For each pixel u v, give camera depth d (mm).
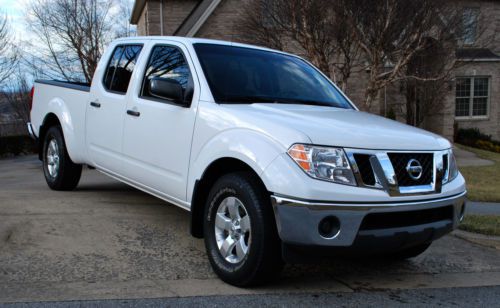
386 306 3586
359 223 3326
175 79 4676
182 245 4672
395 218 3539
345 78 13695
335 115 4168
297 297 3643
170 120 4457
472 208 7605
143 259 4258
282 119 3703
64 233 4828
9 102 28312
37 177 9805
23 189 7047
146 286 3682
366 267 4539
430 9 12797
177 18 22094
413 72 14609
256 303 3477
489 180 11742
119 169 5277
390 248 3533
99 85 5719
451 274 4473
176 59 4770
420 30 12836
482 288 4117
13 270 3863
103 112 5520
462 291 4016
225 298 3531
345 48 13352
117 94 5359
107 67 5750
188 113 4273
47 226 5016
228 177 3760
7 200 6109
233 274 3674
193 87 4383
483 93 23969
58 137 6531
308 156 3330
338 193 3285
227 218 3807
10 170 12164
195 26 19266
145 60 5113
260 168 3434
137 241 4723
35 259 4117
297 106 4387
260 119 3707
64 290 3533
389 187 3453
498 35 18641
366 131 3674
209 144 3959
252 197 3510
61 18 29391
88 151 5910
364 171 3443
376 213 3379
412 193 3557
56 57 30141
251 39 14367
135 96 5023
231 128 3826
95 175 8859
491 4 20641
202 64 4484
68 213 5562
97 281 3729
